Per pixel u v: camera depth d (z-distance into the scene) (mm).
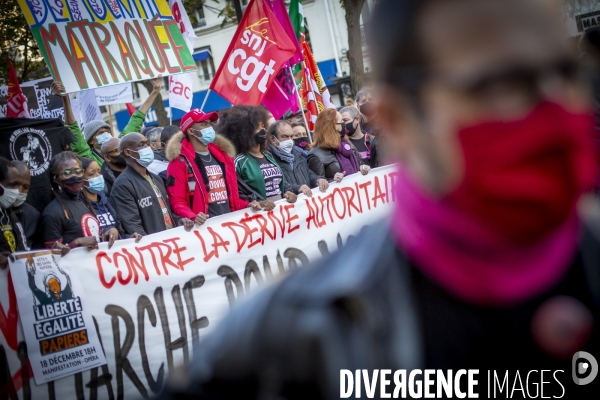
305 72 9211
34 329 4164
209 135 5672
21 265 4164
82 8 7316
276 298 849
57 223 4918
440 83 755
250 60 7543
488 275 820
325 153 6828
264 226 5336
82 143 7223
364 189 6047
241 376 857
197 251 4945
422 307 829
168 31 8102
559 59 737
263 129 6145
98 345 4410
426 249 825
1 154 6469
